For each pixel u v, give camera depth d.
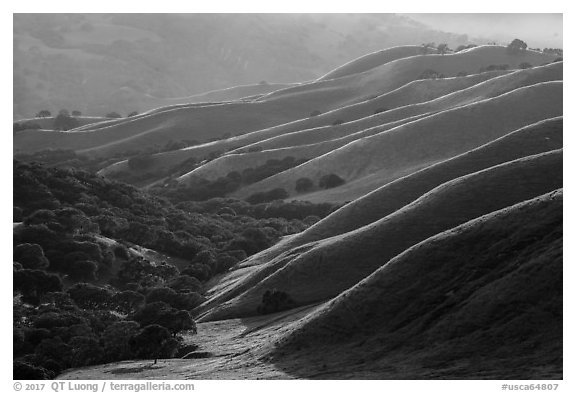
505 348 52.22
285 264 90.25
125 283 101.31
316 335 61.75
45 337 73.06
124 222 117.31
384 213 104.50
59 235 105.31
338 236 95.94
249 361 61.59
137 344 70.56
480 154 111.19
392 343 57.47
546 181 85.31
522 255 59.75
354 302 63.09
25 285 88.50
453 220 83.88
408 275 63.44
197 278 103.38
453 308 58.09
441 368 51.94
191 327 77.00
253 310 82.25
